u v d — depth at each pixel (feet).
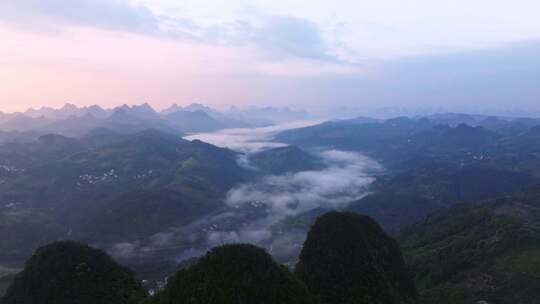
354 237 372.99
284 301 278.46
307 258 362.33
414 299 370.73
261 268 294.05
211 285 278.46
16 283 355.36
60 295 327.06
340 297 327.06
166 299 285.64
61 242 378.12
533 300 382.63
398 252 400.67
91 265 351.87
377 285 339.36
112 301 323.78
